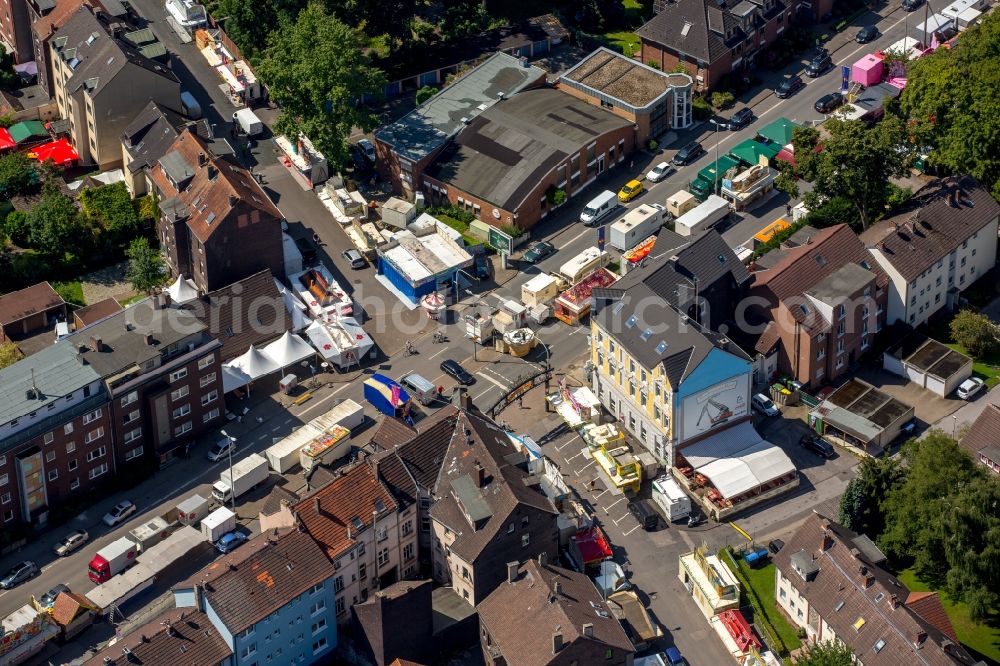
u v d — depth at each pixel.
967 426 196.50
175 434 198.88
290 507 171.12
